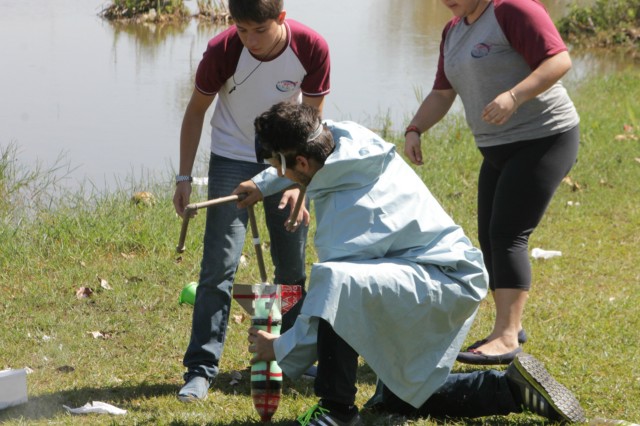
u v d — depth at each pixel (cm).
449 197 1917
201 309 1079
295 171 920
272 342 918
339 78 3189
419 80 3184
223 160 1087
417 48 3850
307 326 880
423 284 893
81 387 1084
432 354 925
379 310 883
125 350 1201
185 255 1544
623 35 4197
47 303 1336
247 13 994
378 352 897
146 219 1680
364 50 3769
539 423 984
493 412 986
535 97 1109
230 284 1088
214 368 1082
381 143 918
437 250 916
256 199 985
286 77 1059
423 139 2339
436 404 991
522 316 1329
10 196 1844
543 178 1129
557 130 1130
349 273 866
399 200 910
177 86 2984
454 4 1108
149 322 1290
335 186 908
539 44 1064
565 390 966
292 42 1050
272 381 960
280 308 985
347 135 923
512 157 1144
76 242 1578
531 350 1206
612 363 1159
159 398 1058
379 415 999
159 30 4234
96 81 3012
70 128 2419
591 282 1489
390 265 895
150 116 2589
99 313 1316
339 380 897
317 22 4503
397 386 916
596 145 2300
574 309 1354
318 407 913
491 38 1101
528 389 961
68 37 3856
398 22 4591
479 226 1219
